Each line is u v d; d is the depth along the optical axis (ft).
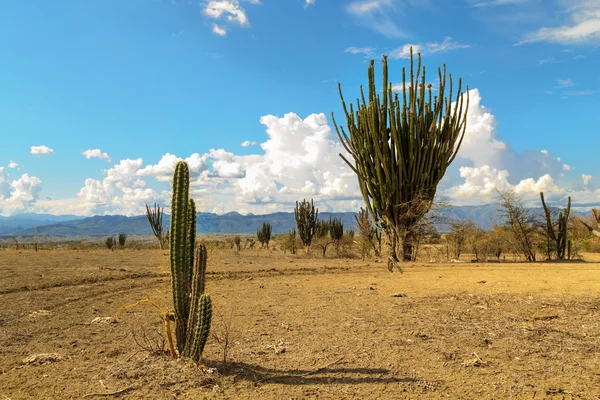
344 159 74.23
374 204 71.77
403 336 19.52
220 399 12.66
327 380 14.15
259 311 25.55
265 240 128.36
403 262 68.18
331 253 91.91
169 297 30.37
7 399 12.65
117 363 15.43
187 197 15.34
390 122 67.26
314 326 21.53
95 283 37.17
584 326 21.21
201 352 15.12
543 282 38.47
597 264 61.16
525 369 15.11
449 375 14.57
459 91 71.41
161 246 96.07
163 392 13.10
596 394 12.89
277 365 15.60
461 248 81.97
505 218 77.10
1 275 40.86
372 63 67.36
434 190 70.49
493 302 27.96
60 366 15.49
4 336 19.74
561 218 76.48
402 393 13.08
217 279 42.88
